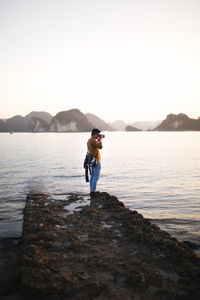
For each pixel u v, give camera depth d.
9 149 46.84
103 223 5.33
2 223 6.18
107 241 4.27
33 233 4.62
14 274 3.39
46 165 21.06
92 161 7.77
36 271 3.12
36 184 12.25
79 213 6.17
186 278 2.96
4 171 17.33
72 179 13.83
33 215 5.85
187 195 10.06
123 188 11.52
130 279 2.98
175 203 8.77
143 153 37.03
